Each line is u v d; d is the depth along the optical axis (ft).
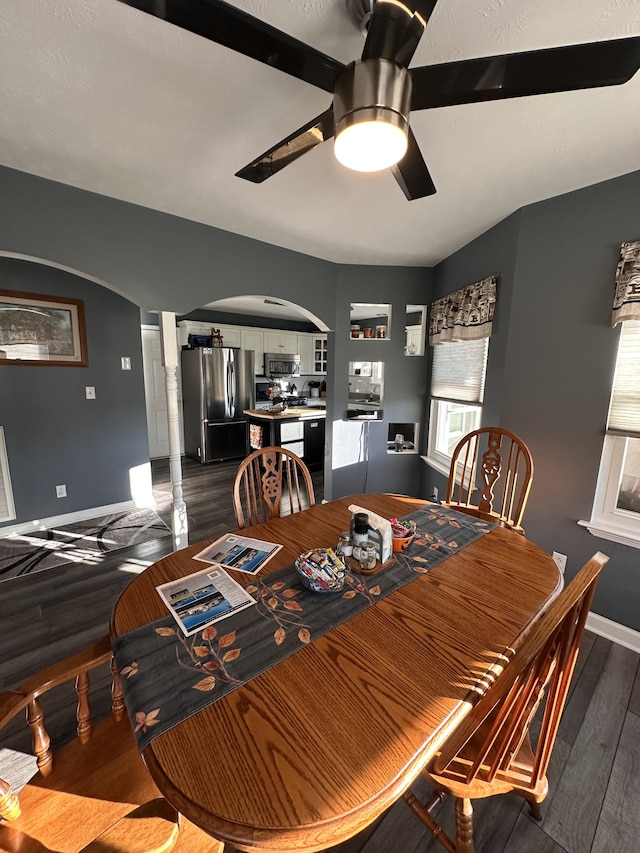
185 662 2.80
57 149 5.35
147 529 10.53
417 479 11.93
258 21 2.44
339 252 9.62
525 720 2.79
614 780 4.17
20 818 2.58
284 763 2.10
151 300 7.46
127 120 4.70
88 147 5.29
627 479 6.21
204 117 4.64
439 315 9.83
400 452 11.75
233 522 11.20
